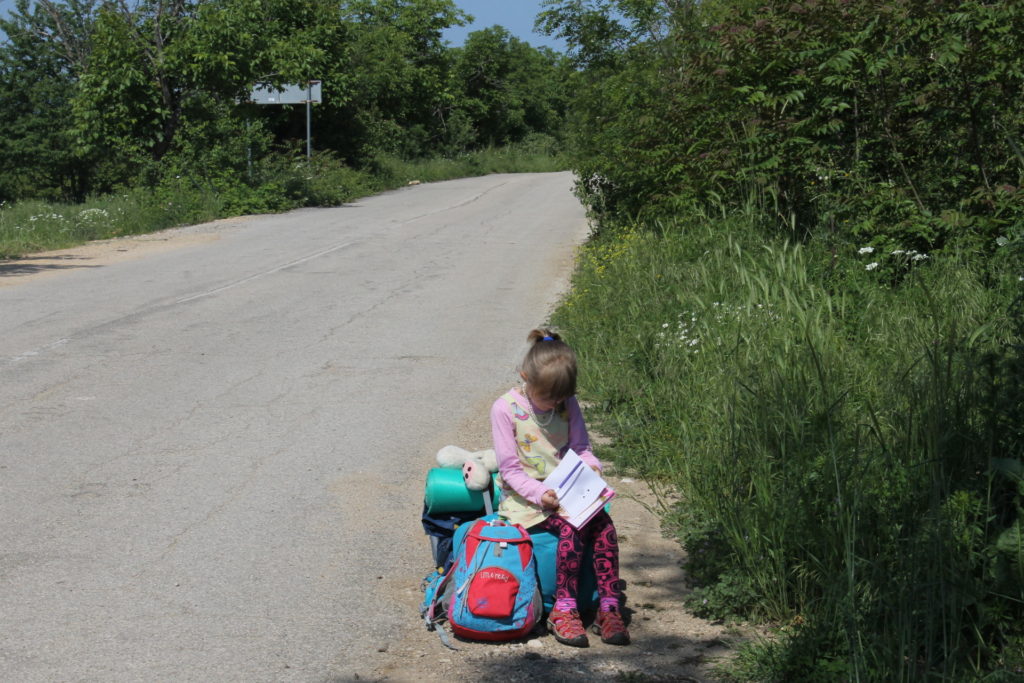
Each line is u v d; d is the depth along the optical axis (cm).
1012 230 877
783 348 635
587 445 432
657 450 634
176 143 2759
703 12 1496
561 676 378
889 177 1052
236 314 1175
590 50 1789
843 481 432
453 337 1050
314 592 452
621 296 1044
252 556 491
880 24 1058
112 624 419
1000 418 460
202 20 2805
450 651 399
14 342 1006
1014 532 386
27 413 748
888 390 585
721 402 615
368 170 3975
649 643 406
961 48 950
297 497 576
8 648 396
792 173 1159
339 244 1909
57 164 4747
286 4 3862
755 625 420
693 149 1309
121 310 1196
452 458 460
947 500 394
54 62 4719
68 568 475
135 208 2386
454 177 4778
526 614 406
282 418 741
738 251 998
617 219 1691
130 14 2773
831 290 895
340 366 915
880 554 404
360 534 521
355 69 4634
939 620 365
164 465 631
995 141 1018
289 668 384
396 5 5794
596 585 430
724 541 471
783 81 1136
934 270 888
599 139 1662
